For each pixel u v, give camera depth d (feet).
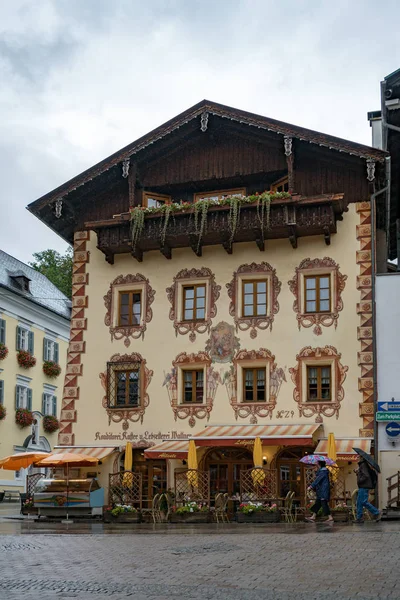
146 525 86.22
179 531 72.90
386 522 78.48
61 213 114.62
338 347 101.14
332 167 105.40
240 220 103.65
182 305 108.68
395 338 99.14
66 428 109.40
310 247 104.68
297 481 99.81
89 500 97.40
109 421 107.96
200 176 110.83
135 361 108.68
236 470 102.47
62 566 46.34
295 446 100.17
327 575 41.55
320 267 103.71
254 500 90.22
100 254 113.50
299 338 102.78
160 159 113.09
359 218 103.40
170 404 106.11
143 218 106.63
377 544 53.16
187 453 98.32
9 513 121.19
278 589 37.83
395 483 94.68
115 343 110.22
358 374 99.76
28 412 166.71
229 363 104.73
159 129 108.58
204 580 40.63
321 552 50.06
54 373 180.45
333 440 92.58
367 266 101.96
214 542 57.93
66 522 94.94
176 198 114.11
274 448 100.53
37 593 37.24
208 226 104.73
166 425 105.70
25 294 168.76
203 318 107.45
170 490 99.14
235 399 103.60
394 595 35.96
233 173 109.50
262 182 110.52
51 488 100.58
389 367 98.43
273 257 105.91
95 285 112.78
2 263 176.04
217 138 111.24
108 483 105.09
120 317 111.24
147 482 105.70
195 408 104.94
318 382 101.45
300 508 91.04
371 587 37.93
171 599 35.58
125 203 114.11
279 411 101.71
